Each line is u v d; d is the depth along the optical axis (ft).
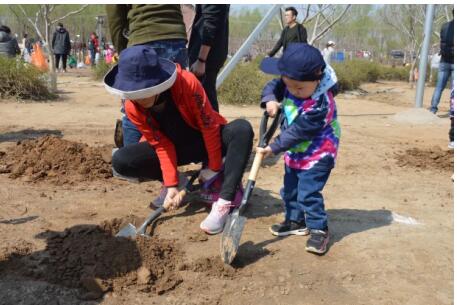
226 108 34.99
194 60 15.69
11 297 9.15
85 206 13.51
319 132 10.98
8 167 16.14
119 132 16.01
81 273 9.95
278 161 18.83
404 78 78.38
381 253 11.52
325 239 11.42
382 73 77.77
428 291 10.09
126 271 9.99
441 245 12.04
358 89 56.80
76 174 15.92
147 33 13.64
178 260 10.67
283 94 11.87
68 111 30.04
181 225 12.51
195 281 10.04
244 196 11.02
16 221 12.25
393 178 17.33
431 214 14.06
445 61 31.65
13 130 23.35
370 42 122.52
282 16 52.75
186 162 12.95
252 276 10.36
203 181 12.19
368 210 14.15
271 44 90.38
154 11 13.61
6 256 10.41
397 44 122.31
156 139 11.73
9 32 46.06
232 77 37.93
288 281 10.23
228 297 9.63
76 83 49.78
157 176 13.03
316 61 10.28
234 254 10.44
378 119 31.27
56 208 13.25
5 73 34.42
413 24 74.18
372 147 21.91
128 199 14.21
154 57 9.96
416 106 32.37
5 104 32.48
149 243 10.89
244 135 11.69
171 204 11.87
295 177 11.78
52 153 16.60
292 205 12.08
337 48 122.62
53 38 63.57
